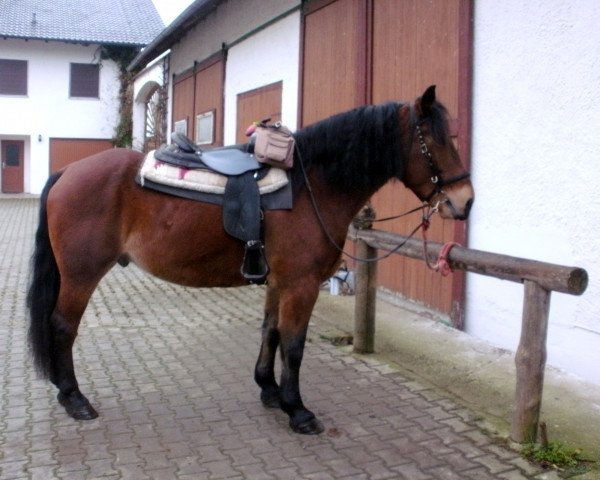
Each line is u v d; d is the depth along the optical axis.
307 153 3.39
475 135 5.11
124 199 3.42
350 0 6.90
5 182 24.95
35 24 24.36
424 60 5.74
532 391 3.24
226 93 11.04
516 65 4.67
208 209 3.32
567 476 3.00
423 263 5.90
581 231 4.17
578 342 4.23
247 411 3.79
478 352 4.80
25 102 24.42
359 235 4.70
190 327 5.75
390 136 3.29
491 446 3.31
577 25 4.15
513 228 4.75
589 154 4.09
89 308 6.46
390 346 5.01
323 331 5.44
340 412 3.76
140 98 20.45
